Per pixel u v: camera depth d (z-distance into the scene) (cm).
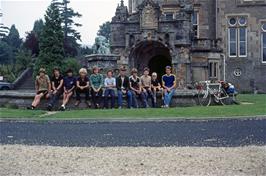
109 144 1422
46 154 1246
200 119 2086
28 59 7725
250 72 5175
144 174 1002
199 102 2877
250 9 5200
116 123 1992
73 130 1762
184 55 4216
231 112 2320
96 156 1214
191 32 4375
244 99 3569
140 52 4456
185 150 1286
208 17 5322
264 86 5150
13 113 2388
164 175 991
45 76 2720
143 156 1208
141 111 2409
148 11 4272
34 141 1492
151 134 1636
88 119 2098
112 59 3962
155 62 4647
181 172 1020
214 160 1145
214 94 2920
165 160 1154
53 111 2603
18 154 1247
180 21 4212
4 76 6719
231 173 1004
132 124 1948
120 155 1224
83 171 1039
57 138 1557
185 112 2338
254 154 1217
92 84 2731
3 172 1028
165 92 2780
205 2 5319
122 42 4397
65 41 9625
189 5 4447
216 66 4556
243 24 5216
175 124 1933
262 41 5200
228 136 1562
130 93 2730
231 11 5228
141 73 4491
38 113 2411
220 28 5241
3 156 1217
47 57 6328
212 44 4528
